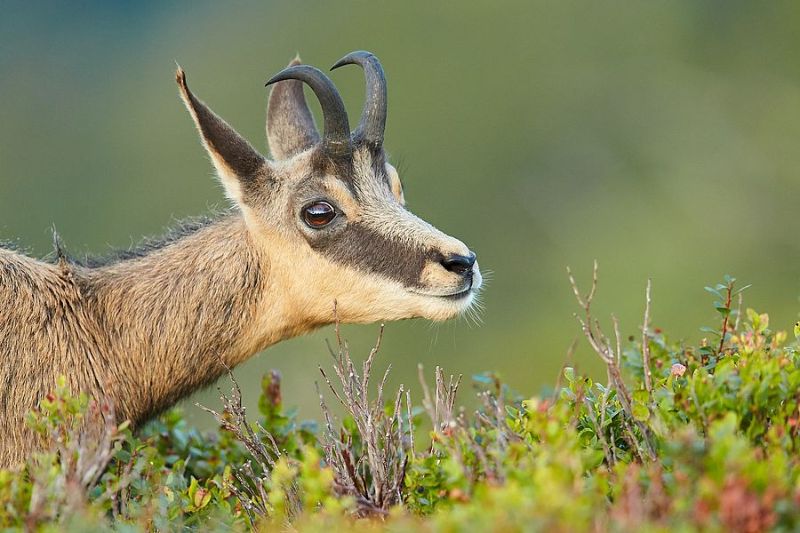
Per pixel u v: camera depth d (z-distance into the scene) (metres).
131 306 13.71
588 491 9.17
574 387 11.27
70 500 9.98
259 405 13.70
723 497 8.48
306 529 9.48
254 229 14.03
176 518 10.95
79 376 13.23
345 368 12.85
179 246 14.09
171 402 13.98
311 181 14.02
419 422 13.08
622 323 49.25
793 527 8.53
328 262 13.93
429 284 13.73
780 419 9.95
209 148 14.03
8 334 12.97
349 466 11.37
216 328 13.93
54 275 13.52
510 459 9.70
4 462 12.69
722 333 12.20
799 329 11.77
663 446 10.00
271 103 15.88
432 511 10.34
